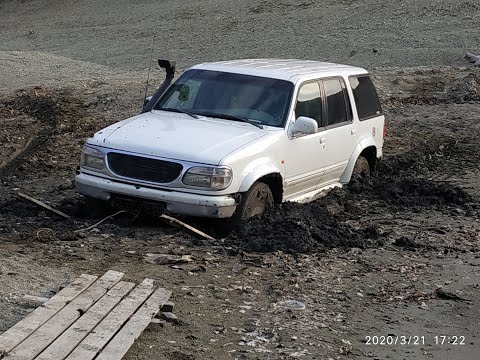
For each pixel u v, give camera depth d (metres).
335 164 8.88
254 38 32.91
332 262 6.92
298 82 8.33
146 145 7.28
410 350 5.26
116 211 7.79
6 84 22.16
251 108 8.12
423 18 32.50
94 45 34.88
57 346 4.55
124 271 6.26
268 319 5.57
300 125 7.91
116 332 4.86
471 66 25.52
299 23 34.25
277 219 7.48
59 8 44.38
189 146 7.25
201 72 8.67
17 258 6.38
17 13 44.88
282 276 6.46
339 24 33.22
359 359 5.06
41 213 8.03
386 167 11.13
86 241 7.04
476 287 6.48
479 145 14.03
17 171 11.13
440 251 7.42
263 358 4.93
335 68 9.32
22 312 5.24
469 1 33.66
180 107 8.36
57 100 18.11
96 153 7.44
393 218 8.59
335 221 7.89
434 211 8.97
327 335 5.38
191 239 7.21
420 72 22.09
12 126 15.88
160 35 35.31
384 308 5.95
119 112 17.06
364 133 9.48
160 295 5.62
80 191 7.55
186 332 5.22
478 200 9.60
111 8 42.34
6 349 4.42
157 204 7.19
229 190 7.15
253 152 7.43
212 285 6.14
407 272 6.77
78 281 5.72
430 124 15.93
